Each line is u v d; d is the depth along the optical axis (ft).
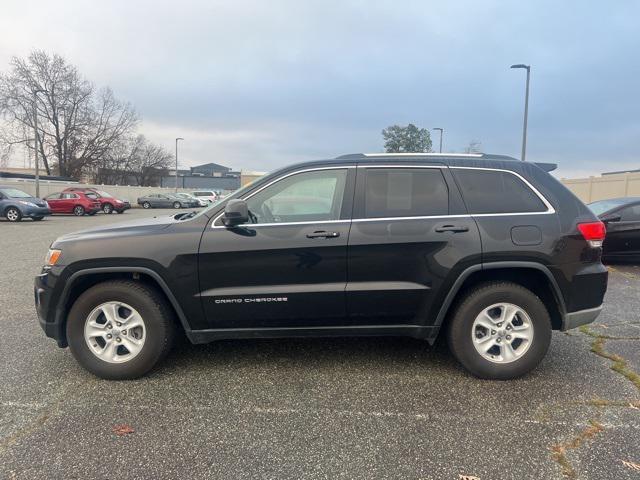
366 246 11.84
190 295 11.91
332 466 8.55
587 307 12.28
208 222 12.07
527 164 12.79
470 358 12.12
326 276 11.94
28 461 8.64
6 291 21.98
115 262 11.80
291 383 12.05
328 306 12.01
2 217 71.92
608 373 12.68
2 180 111.96
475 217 12.03
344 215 12.12
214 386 11.85
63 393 11.43
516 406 10.82
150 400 11.09
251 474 8.33
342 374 12.61
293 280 11.94
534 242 11.87
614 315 18.17
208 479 8.18
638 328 16.51
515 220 12.02
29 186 115.75
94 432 9.66
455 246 11.82
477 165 12.57
